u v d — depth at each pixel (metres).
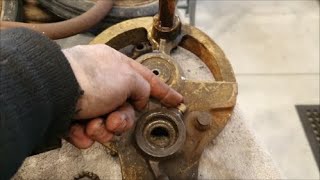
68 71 0.28
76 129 0.34
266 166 0.48
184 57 0.57
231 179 0.47
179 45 0.57
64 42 0.59
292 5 1.38
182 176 0.42
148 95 0.38
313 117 1.14
